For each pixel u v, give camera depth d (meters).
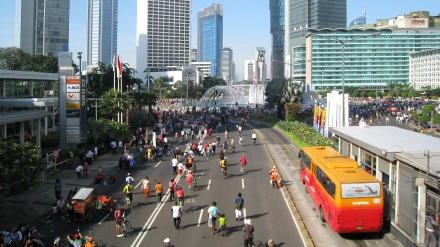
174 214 26.14
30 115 47.72
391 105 142.50
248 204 31.66
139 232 25.81
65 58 53.47
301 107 113.88
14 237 23.00
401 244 23.00
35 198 33.81
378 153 25.08
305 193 34.75
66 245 23.83
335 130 35.66
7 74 63.78
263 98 171.88
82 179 40.53
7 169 27.25
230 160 50.53
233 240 24.19
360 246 23.12
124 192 32.47
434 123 88.12
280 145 62.47
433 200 19.83
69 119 51.12
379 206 22.94
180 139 68.69
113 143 55.00
